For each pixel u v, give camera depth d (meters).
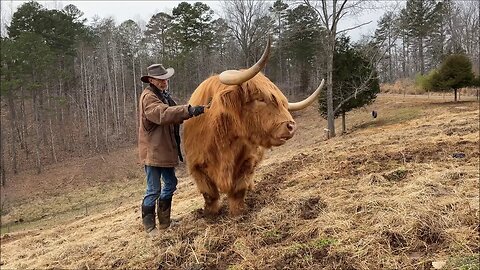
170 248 4.70
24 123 44.75
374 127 21.97
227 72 4.70
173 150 5.25
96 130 46.66
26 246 9.38
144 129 5.11
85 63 51.84
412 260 3.46
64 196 31.00
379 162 7.10
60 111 52.34
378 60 25.83
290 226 4.64
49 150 44.47
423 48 70.88
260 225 4.82
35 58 39.44
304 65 56.91
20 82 37.19
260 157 5.94
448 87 28.77
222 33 52.25
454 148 7.46
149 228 5.43
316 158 9.14
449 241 3.65
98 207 24.00
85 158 41.53
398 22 26.22
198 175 5.44
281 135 4.75
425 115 22.80
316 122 36.31
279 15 37.19
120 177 35.06
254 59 38.66
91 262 5.30
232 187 5.24
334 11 22.61
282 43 34.91
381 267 3.43
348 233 4.06
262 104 4.84
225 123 4.91
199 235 4.91
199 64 53.16
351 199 5.08
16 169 38.69
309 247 3.95
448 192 4.86
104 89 57.41
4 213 27.91
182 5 52.16
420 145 8.49
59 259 6.03
